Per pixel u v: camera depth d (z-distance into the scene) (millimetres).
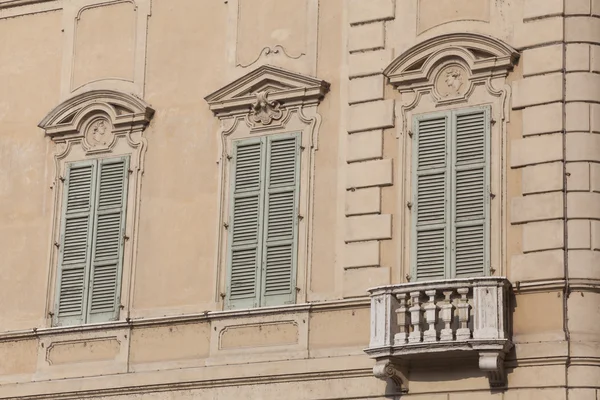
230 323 46375
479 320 42500
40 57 50875
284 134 47094
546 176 43562
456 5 45656
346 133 46312
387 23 46469
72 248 49000
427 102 45438
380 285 44406
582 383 42094
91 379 47500
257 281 46406
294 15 47812
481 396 42844
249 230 46906
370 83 46250
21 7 51469
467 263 44000
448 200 44594
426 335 42781
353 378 44469
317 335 45281
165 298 47469
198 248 47438
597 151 43625
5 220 50062
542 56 44250
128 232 48406
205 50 48750
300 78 47000
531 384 42406
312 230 46156
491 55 44812
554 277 42844
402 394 43688
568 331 42500
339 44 47062
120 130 49156
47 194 49750
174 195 48156
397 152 45562
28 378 48438
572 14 44281
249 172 47312
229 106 47812
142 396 46875
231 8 48625
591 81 43906
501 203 44000
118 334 47625
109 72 49844
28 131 50469
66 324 48500
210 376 46000
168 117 48750
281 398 45188
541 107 44000
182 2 49375
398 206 45188
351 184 45875
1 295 49500
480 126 44688
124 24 50000
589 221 43156
